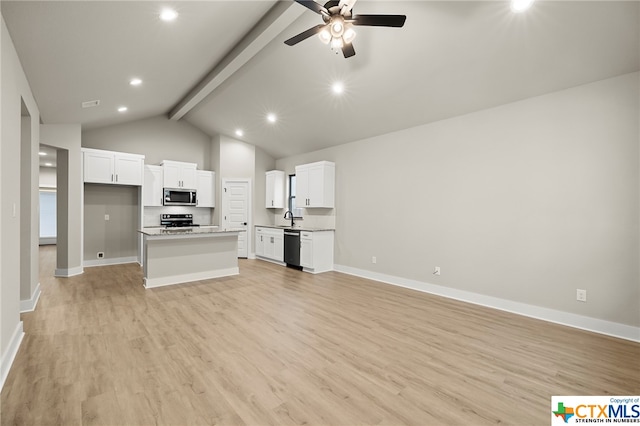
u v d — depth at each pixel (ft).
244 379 6.89
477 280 12.68
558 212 10.53
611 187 9.50
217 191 23.68
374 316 11.07
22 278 11.21
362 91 13.69
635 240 9.11
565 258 10.38
